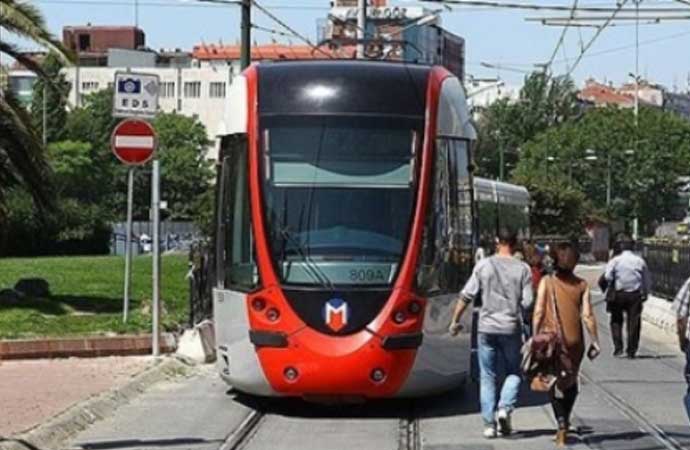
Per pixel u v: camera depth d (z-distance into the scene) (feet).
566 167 416.26
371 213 59.06
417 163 59.98
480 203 139.74
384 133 60.18
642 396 67.10
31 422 51.80
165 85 571.28
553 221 330.95
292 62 63.26
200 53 597.11
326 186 59.41
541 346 50.14
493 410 53.11
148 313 91.97
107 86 497.05
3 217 95.45
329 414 60.49
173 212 406.21
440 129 61.41
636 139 414.21
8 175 91.76
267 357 58.13
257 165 60.08
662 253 148.05
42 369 70.79
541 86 494.18
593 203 401.08
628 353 89.25
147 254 224.94
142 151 76.33
